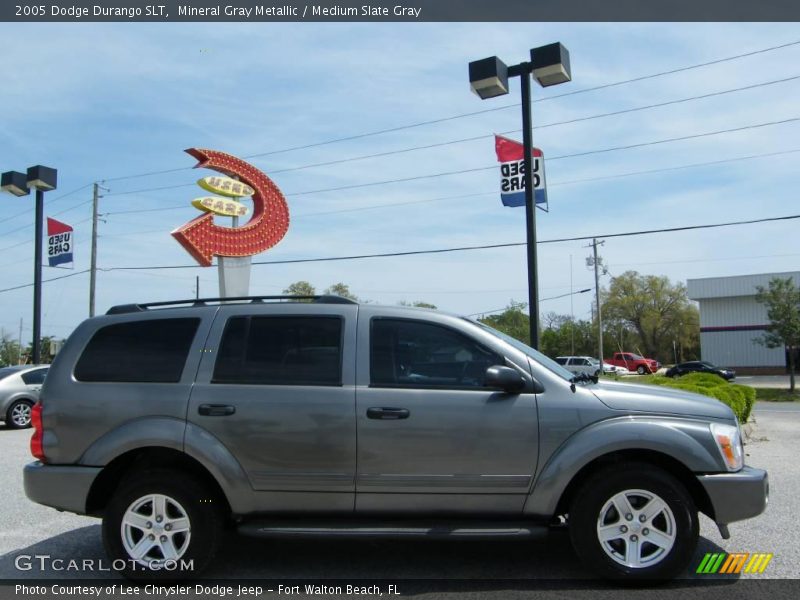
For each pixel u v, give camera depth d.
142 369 4.97
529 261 11.68
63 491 4.78
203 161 20.86
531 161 11.87
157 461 5.04
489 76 11.41
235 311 5.11
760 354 52.41
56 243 28.70
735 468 4.63
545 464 4.62
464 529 4.57
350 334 4.95
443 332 4.95
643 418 4.65
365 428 4.68
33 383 14.88
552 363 5.17
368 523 4.69
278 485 4.71
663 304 69.56
